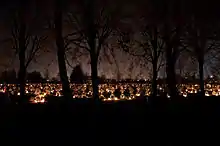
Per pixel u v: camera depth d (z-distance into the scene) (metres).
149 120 14.84
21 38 24.86
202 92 27.98
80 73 29.56
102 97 27.73
